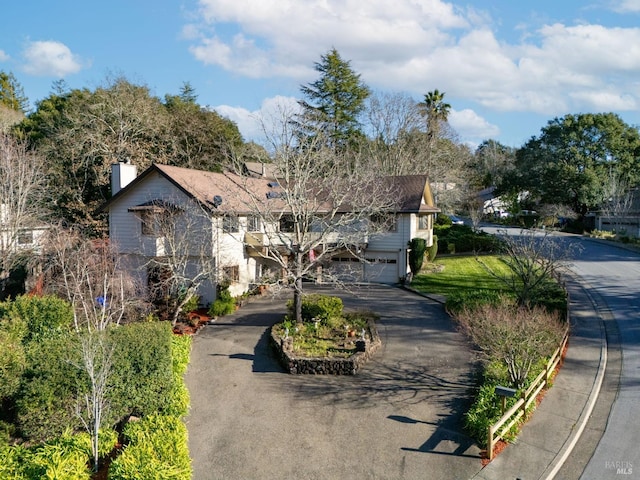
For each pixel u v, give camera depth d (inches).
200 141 1688.0
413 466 429.1
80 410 461.1
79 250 892.6
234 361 693.9
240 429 498.9
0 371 455.5
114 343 476.1
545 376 570.6
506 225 2468.0
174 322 865.5
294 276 801.6
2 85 2373.3
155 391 512.1
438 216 1947.6
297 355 661.3
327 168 1263.5
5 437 438.0
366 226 1077.8
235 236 1062.4
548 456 439.2
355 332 751.1
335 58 1808.6
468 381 601.3
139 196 1039.0
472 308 822.5
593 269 1318.9
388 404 546.9
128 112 1493.6
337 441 472.7
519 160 2674.7
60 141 1491.1
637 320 845.2
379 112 1882.4
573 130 2388.0
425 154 1877.5
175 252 944.9
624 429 493.7
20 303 698.8
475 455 443.5
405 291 1114.1
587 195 2262.6
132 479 355.6
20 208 1113.4
